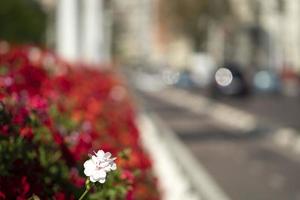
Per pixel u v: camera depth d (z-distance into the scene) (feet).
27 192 14.39
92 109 33.83
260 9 281.13
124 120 37.47
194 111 116.47
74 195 15.56
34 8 173.27
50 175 16.24
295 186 46.55
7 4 152.56
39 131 17.61
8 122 16.19
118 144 29.37
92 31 126.11
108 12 207.62
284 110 122.11
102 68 108.27
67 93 37.55
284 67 269.85
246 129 85.92
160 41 399.24
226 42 309.63
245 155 61.87
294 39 270.05
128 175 17.74
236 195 42.98
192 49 348.59
